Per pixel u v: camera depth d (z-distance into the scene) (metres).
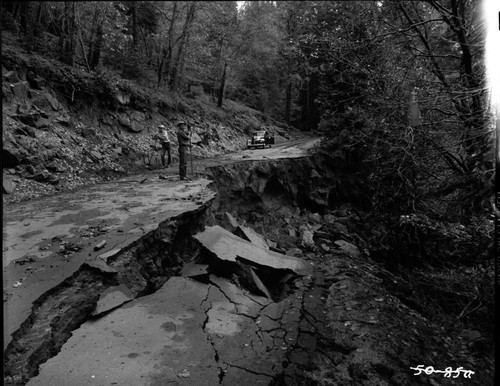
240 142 21.98
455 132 6.02
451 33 7.21
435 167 6.76
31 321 3.75
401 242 9.82
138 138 14.60
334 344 4.98
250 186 13.97
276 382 3.93
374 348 4.80
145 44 9.03
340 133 14.69
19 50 11.02
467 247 6.77
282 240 11.69
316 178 16.09
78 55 12.72
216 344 4.29
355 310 6.10
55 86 11.96
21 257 4.84
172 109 18.05
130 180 11.20
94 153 11.75
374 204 11.39
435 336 5.48
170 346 3.94
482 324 5.93
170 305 4.89
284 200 15.52
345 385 4.04
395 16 7.59
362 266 9.63
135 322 4.30
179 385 3.32
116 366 3.47
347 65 7.31
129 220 6.45
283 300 6.37
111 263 4.98
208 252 6.69
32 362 3.32
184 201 8.10
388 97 6.61
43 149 9.98
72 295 4.31
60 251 5.02
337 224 14.43
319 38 6.56
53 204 7.74
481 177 4.80
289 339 4.89
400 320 5.86
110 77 13.66
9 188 8.17
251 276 6.58
